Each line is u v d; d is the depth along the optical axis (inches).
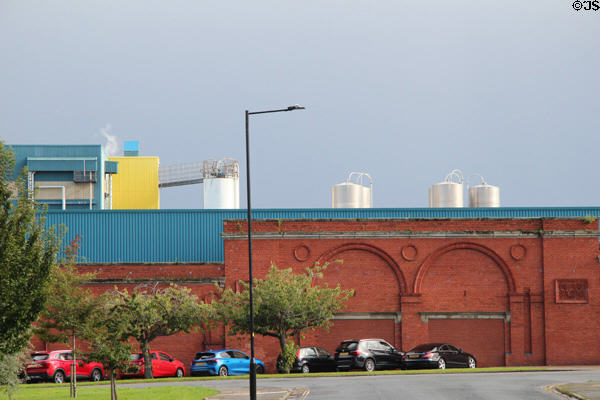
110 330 1486.2
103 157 3430.1
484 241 2273.6
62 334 1793.8
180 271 2293.3
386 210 2642.7
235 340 2230.6
